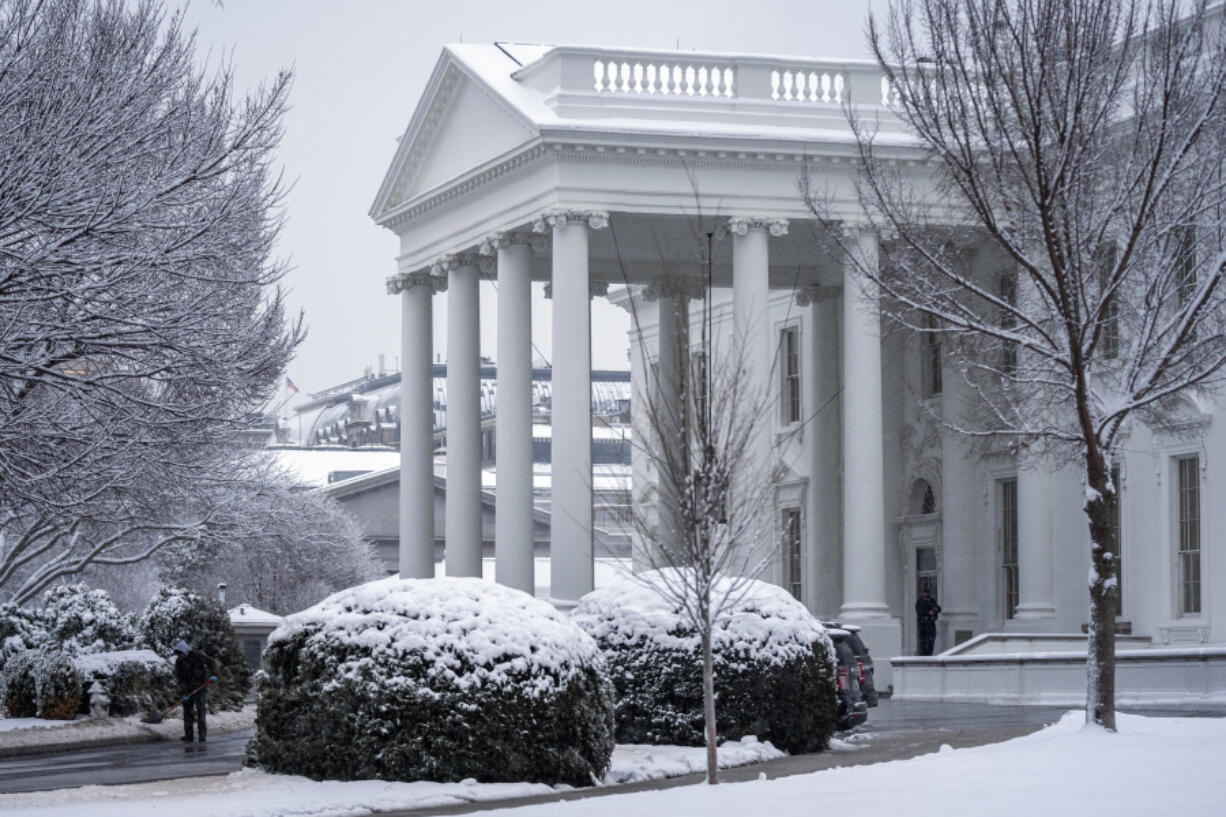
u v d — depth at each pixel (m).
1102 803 16.44
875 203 36.31
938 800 17.56
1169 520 47.22
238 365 27.95
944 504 57.34
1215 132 28.39
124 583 76.50
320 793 22.62
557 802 20.72
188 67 26.23
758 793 19.83
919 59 30.48
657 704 28.45
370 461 125.19
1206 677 39.00
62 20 24.36
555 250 51.25
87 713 42.16
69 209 23.62
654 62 52.81
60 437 26.58
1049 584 52.22
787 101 53.03
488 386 155.12
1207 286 27.34
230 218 27.31
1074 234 27.19
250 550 77.38
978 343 34.72
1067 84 26.55
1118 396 28.22
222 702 46.19
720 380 35.75
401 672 23.47
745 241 51.97
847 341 52.62
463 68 55.75
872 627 51.75
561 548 50.56
